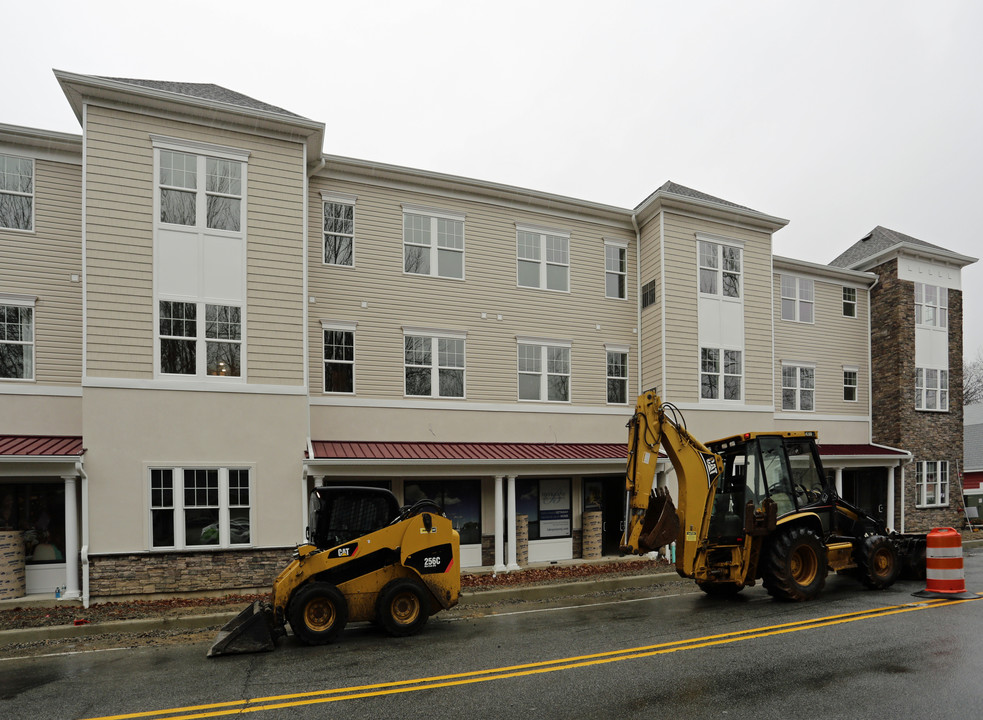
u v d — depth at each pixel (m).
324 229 16.14
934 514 23.75
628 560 17.14
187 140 13.59
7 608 11.59
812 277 23.75
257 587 13.22
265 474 13.61
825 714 5.63
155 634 9.92
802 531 10.81
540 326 18.42
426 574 9.35
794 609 10.04
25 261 14.04
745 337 19.75
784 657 7.34
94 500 12.39
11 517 13.52
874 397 24.44
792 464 11.66
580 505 18.17
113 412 12.66
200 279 13.55
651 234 19.31
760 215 19.91
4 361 13.78
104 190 12.95
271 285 14.07
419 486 16.38
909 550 12.54
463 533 16.70
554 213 18.92
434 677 6.95
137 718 5.93
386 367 16.42
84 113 12.90
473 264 17.75
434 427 16.75
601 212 19.39
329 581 8.95
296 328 14.20
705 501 10.98
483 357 17.59
